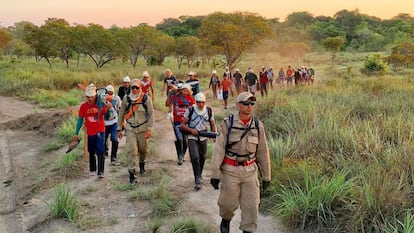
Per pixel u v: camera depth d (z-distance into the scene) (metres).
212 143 10.04
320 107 11.05
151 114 7.32
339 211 5.47
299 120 10.11
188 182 7.52
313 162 6.95
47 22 42.88
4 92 22.22
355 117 10.44
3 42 59.22
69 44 41.31
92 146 7.81
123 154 9.45
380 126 8.95
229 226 5.36
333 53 78.44
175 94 8.52
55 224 5.93
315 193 5.69
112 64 49.56
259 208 6.19
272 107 12.18
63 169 8.35
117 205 6.52
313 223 5.48
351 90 16.66
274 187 6.37
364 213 5.09
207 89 26.59
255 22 43.00
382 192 5.25
